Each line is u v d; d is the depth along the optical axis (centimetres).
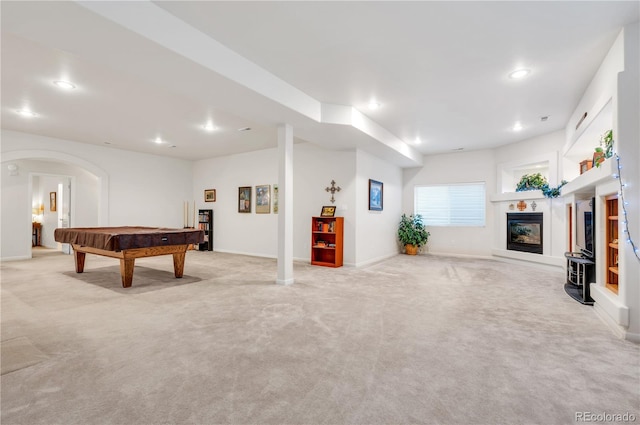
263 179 746
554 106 446
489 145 696
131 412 161
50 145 633
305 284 450
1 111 469
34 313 316
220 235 831
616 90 263
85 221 776
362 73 345
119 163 746
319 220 626
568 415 161
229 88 316
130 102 430
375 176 685
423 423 154
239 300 366
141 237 420
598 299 320
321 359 221
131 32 218
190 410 163
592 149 496
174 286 433
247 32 267
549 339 258
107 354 226
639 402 171
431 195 812
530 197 621
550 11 239
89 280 465
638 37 254
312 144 658
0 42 279
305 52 301
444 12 240
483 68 332
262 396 176
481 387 186
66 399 171
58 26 210
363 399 174
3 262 625
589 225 381
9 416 156
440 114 483
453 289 427
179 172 870
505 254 680
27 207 673
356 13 241
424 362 217
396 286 441
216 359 220
